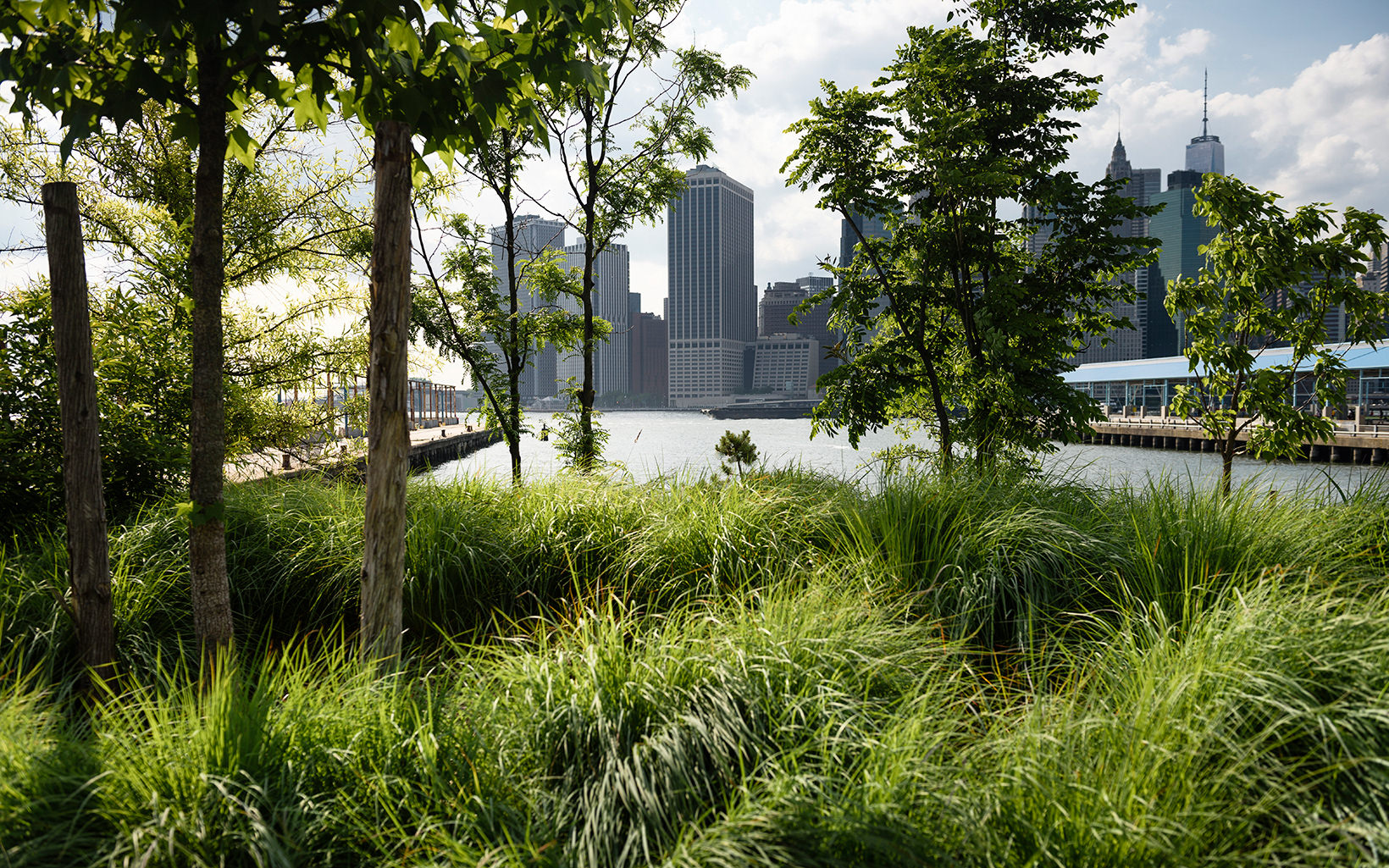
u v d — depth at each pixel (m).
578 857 2.16
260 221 10.83
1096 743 2.44
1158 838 1.99
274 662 3.89
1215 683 2.56
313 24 3.12
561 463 9.70
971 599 4.09
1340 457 37.34
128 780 2.31
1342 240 7.16
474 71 3.45
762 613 3.35
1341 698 2.43
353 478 7.64
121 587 4.40
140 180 10.75
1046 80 8.50
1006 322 8.00
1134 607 3.83
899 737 2.50
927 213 8.80
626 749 2.53
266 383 10.85
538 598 5.10
